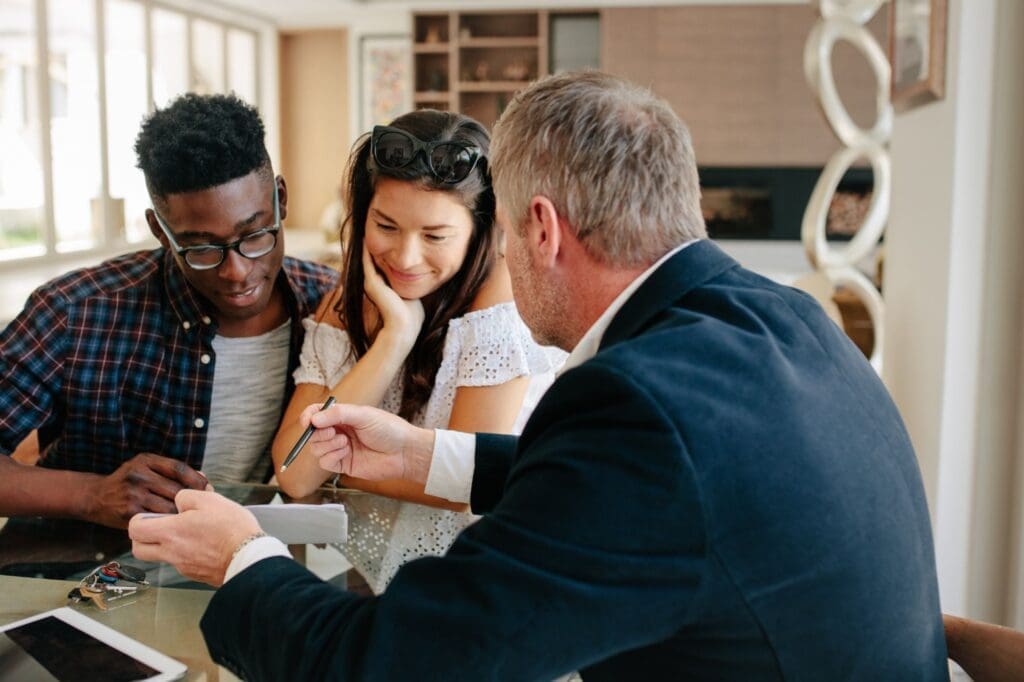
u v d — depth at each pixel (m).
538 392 1.81
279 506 1.33
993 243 2.09
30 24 4.99
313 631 0.83
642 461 0.75
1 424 1.53
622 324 0.91
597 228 0.92
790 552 0.78
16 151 4.90
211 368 1.61
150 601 1.15
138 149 1.42
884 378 2.65
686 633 0.82
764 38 7.66
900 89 2.49
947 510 2.16
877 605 0.84
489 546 0.78
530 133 0.93
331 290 1.78
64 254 5.31
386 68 8.08
